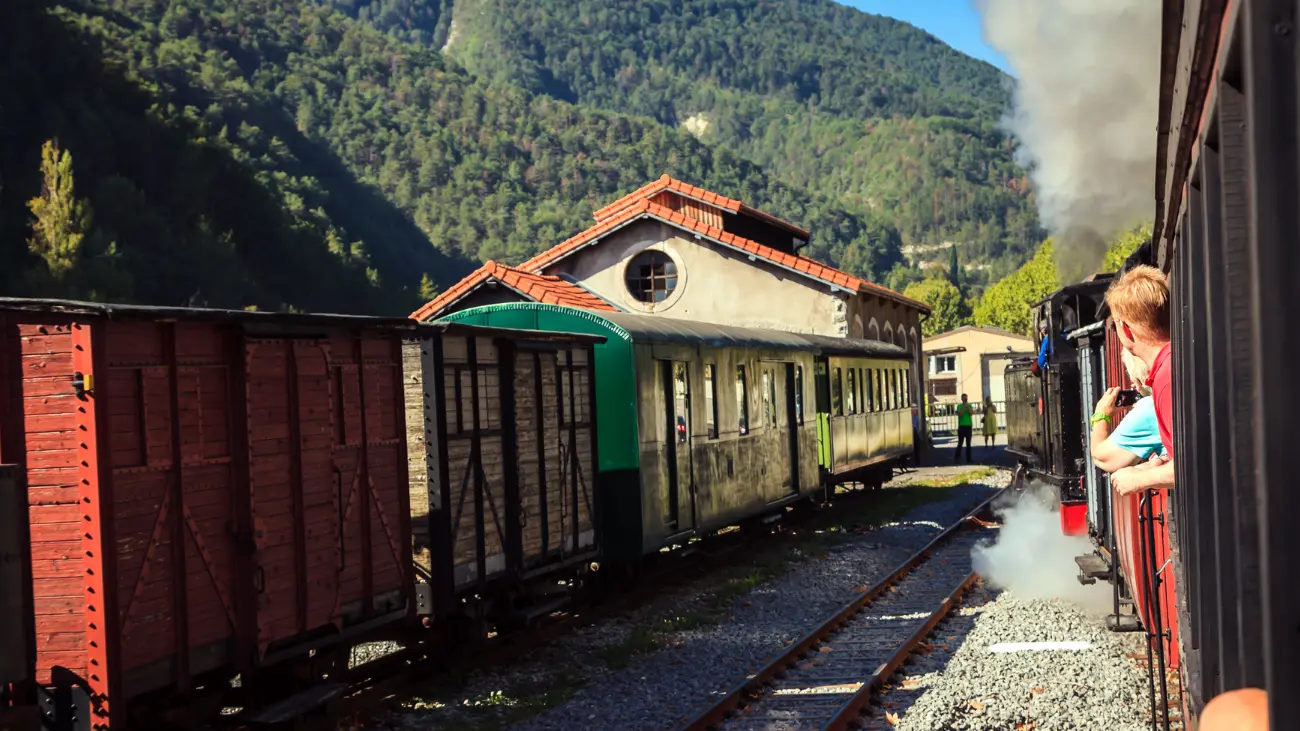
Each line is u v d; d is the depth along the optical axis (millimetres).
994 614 12094
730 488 16891
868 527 20562
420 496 10164
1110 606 12016
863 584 14758
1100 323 9992
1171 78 2891
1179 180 3111
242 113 129375
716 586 14930
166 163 80250
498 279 27453
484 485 10641
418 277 123312
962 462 37750
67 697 6543
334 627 8484
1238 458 2104
